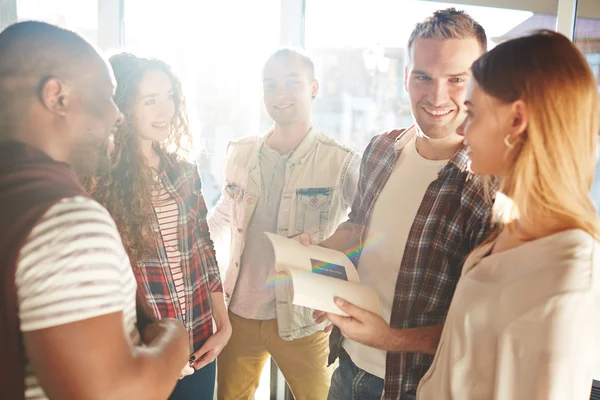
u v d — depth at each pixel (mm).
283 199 2076
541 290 827
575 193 862
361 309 1220
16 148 727
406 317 1413
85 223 692
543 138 858
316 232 2074
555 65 854
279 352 2096
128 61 1602
